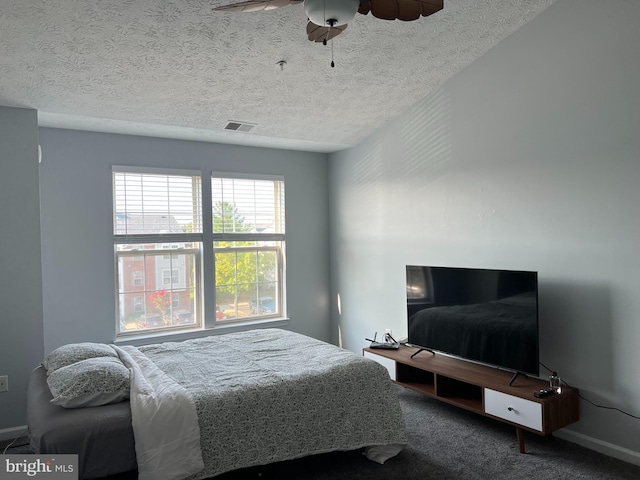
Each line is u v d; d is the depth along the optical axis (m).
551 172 3.14
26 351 3.36
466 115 3.72
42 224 3.90
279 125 4.29
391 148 4.51
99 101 3.42
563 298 3.09
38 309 3.40
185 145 4.61
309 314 5.38
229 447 2.36
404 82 3.79
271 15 2.74
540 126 3.21
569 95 3.03
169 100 3.55
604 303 2.88
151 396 2.32
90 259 4.10
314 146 5.08
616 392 2.83
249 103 3.79
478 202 3.65
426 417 3.51
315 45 3.11
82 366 2.44
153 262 4.47
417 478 2.63
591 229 2.93
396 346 4.08
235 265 4.94
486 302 3.30
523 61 3.29
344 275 5.27
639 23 2.69
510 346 3.13
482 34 3.31
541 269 3.22
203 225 4.67
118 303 4.29
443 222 3.96
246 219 4.98
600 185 2.88
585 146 2.95
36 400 2.39
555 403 2.80
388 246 4.59
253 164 5.02
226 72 3.27
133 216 4.33
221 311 4.84
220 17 2.70
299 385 2.63
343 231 5.27
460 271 3.49
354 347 5.13
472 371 3.39
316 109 4.05
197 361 3.01
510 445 3.03
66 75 3.03
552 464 2.76
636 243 2.72
